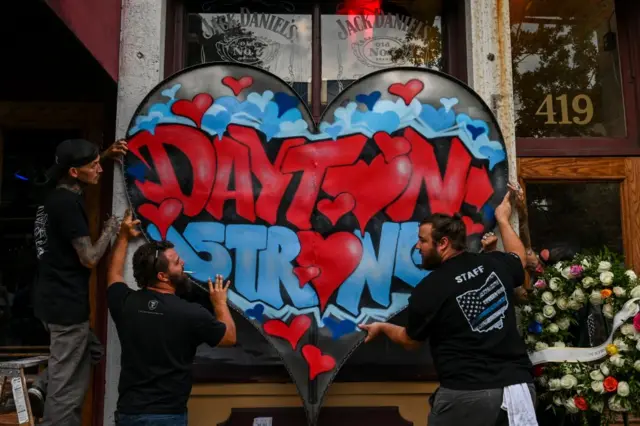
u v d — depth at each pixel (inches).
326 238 131.9
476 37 144.9
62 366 118.4
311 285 130.3
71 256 120.6
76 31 116.4
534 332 128.3
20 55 154.9
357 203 133.0
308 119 135.2
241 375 135.0
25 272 157.1
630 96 159.0
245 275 130.4
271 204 132.8
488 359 99.0
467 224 132.8
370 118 135.6
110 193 153.5
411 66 139.6
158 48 141.5
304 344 127.6
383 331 115.6
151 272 107.3
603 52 162.7
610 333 120.8
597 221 154.6
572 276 123.3
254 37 153.9
